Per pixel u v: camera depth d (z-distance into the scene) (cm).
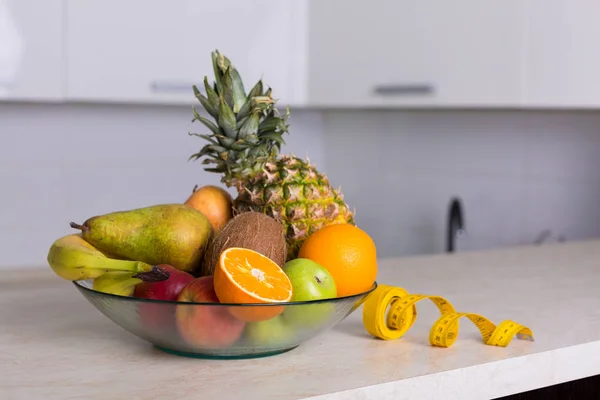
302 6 243
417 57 203
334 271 86
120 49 219
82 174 268
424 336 94
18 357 84
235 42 233
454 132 244
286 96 242
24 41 208
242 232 85
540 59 172
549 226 215
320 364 82
